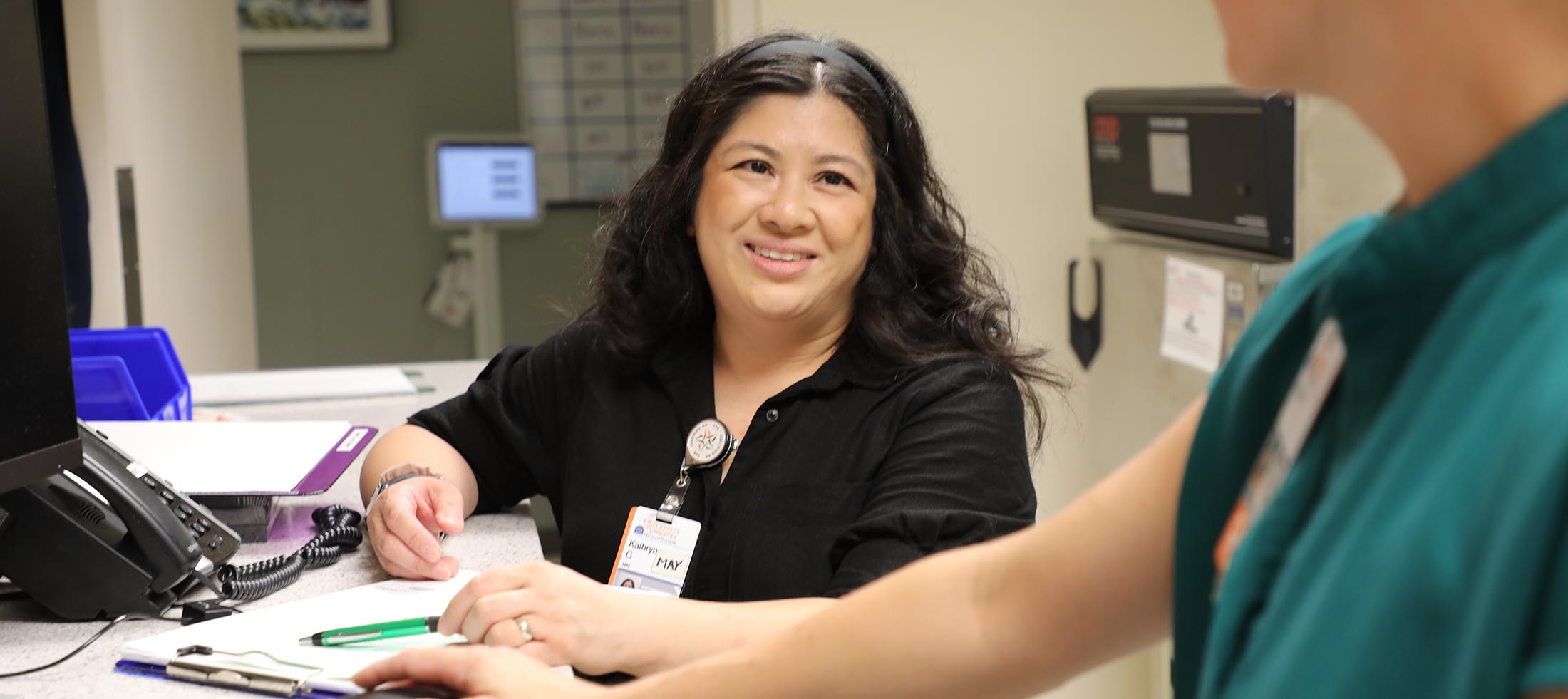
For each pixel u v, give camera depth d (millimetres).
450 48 4871
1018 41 3020
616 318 1525
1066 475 2953
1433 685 347
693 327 1531
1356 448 423
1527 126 375
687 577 1403
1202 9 3043
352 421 2066
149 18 2949
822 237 1392
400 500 1350
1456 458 353
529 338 5008
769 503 1394
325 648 1069
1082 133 3059
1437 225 401
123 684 1021
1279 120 1950
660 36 4871
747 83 1429
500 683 847
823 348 1471
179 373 1876
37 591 1168
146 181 2889
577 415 1543
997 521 1320
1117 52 3049
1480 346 364
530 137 4852
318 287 4945
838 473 1393
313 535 1449
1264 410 583
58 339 1144
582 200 4938
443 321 4996
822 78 1427
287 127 4852
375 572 1341
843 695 747
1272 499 508
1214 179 2137
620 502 1458
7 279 1086
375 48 4832
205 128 3305
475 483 1599
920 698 740
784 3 2945
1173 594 643
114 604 1176
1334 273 511
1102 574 701
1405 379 397
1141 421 2512
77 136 2748
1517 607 321
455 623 1087
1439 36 383
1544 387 331
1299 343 575
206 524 1209
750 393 1479
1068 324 3098
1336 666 375
